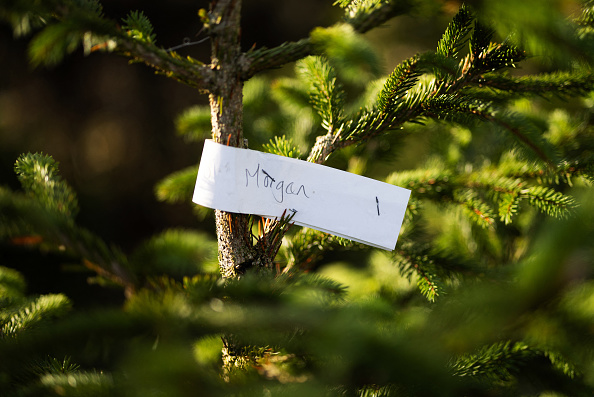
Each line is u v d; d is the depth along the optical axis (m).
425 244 0.44
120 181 1.92
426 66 0.36
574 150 0.48
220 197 0.36
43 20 0.33
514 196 0.43
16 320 0.39
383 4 0.35
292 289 0.33
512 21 0.31
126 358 0.28
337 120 0.40
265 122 0.60
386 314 0.36
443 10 0.34
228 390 0.29
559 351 0.33
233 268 0.37
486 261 0.52
